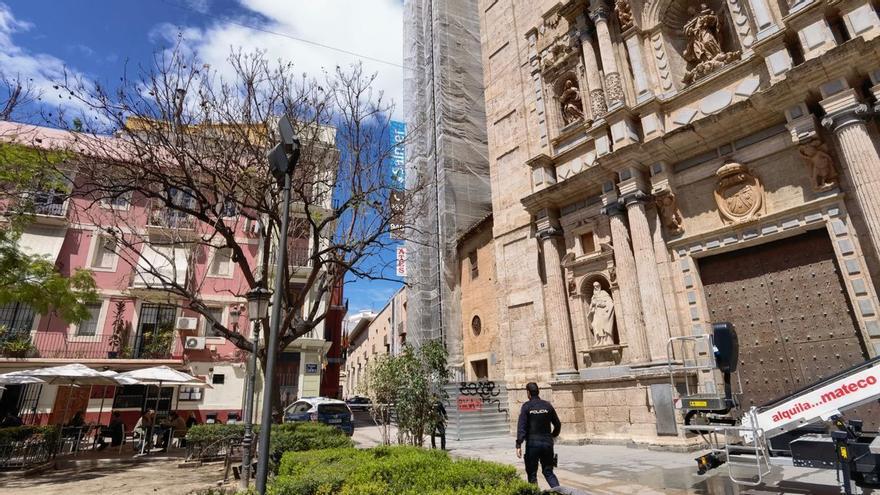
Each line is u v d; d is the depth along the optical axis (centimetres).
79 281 1580
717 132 1305
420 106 3188
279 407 1318
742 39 1352
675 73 1518
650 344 1322
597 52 1731
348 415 1998
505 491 459
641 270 1380
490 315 2350
